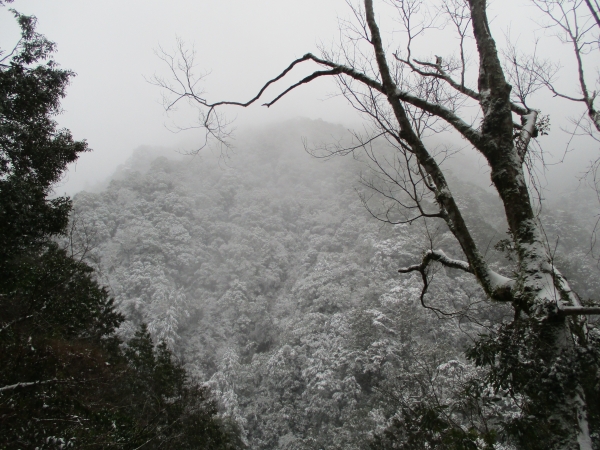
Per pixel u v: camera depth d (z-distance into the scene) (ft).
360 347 75.46
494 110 9.59
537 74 14.64
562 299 8.42
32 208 28.86
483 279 9.86
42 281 26.71
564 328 8.25
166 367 41.47
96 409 23.00
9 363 18.79
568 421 7.75
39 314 24.94
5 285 25.55
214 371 108.47
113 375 27.68
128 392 33.35
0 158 28.91
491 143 9.46
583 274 81.46
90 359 24.62
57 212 30.94
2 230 26.32
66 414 19.54
